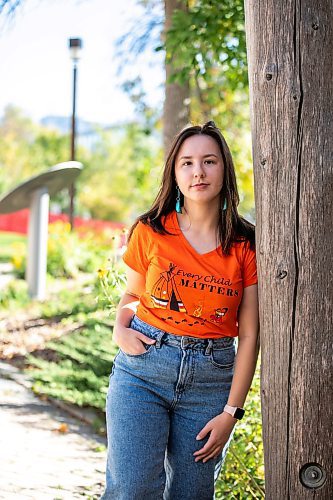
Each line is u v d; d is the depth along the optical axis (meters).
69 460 4.80
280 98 2.58
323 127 2.54
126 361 2.83
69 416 5.89
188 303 2.75
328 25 2.55
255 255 2.78
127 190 32.38
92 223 19.50
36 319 9.75
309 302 2.58
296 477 2.64
